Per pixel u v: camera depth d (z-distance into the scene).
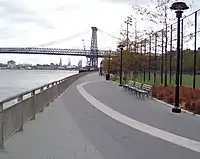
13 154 8.41
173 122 13.87
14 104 10.50
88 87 37.34
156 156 8.53
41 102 16.59
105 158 8.22
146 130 12.03
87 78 66.06
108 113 16.25
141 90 26.31
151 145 9.75
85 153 8.65
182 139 10.65
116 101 22.19
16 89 29.16
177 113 16.58
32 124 12.77
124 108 18.38
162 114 16.17
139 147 9.47
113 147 9.39
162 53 36.91
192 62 37.06
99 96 25.86
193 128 12.56
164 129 12.30
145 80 44.00
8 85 38.97
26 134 10.88
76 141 10.02
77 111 16.84
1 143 8.77
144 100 23.09
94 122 13.52
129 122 13.67
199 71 41.50
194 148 9.48
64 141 9.98
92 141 10.08
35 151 8.74
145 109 18.05
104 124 13.10
